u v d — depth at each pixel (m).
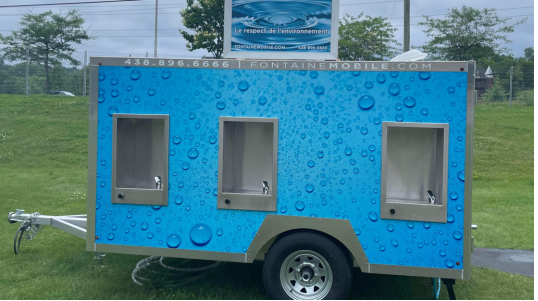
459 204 3.79
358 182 3.94
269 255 4.04
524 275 5.25
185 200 4.16
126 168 4.39
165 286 4.59
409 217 3.85
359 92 3.93
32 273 5.07
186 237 4.16
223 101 4.11
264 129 4.20
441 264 3.81
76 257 5.64
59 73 27.53
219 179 4.11
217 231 4.12
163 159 4.23
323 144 3.98
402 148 4.02
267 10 4.50
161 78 4.18
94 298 4.32
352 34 24.88
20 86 24.62
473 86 3.76
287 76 4.03
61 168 12.97
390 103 3.89
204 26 22.53
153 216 4.20
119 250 4.25
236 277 4.89
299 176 4.01
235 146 4.25
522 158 13.74
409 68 3.86
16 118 17.72
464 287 4.78
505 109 20.38
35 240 6.40
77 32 29.67
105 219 4.27
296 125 4.02
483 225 7.59
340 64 3.95
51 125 17.14
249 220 4.08
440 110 3.82
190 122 4.14
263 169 4.21
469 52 25.77
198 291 4.50
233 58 4.52
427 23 26.45
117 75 4.23
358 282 4.80
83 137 15.97
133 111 4.21
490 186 11.15
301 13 4.47
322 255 3.97
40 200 9.21
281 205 4.03
